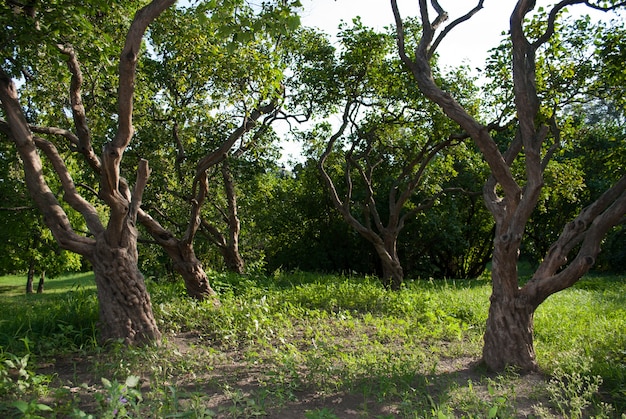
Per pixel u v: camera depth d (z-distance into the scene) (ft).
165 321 27.32
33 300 42.63
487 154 21.26
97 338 22.57
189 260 34.22
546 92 32.55
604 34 31.09
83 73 32.71
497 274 21.74
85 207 23.90
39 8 23.52
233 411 15.31
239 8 21.38
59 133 26.89
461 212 71.97
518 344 21.21
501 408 16.30
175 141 43.04
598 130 69.15
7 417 14.28
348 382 18.56
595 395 18.45
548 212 74.69
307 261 68.95
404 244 67.82
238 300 33.76
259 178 59.11
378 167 64.03
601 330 28.17
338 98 44.01
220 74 32.45
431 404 16.74
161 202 45.85
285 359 20.44
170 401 15.24
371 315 32.27
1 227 50.72
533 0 21.75
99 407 14.23
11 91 22.26
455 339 27.22
